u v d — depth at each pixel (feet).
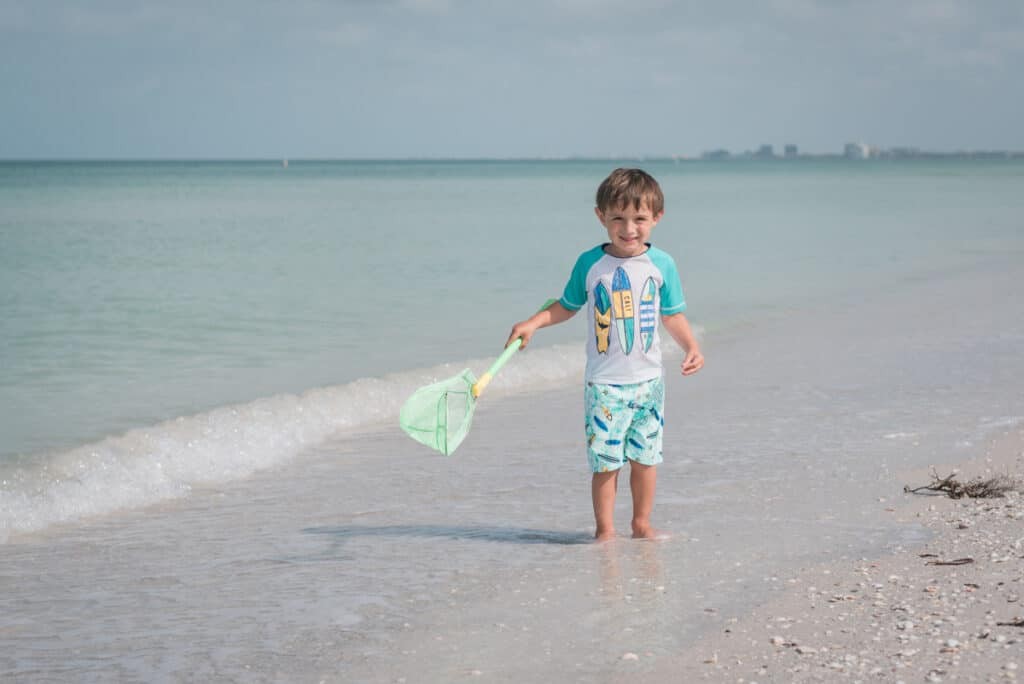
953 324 35.09
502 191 212.84
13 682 9.78
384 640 10.50
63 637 10.94
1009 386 24.17
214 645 10.57
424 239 77.20
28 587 12.70
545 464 18.86
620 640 10.11
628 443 13.94
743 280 50.21
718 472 17.46
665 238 77.00
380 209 128.88
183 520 15.88
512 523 15.15
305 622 11.14
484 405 24.70
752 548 13.12
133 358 30.04
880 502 15.19
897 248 67.77
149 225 94.79
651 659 9.57
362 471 18.85
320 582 12.54
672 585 11.79
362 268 55.62
